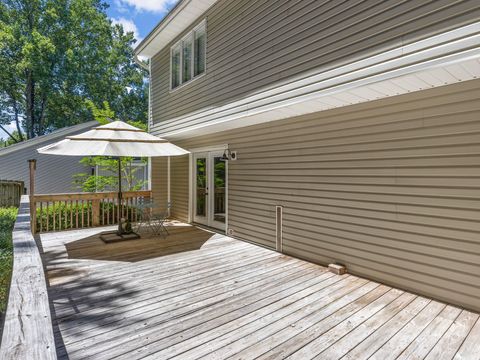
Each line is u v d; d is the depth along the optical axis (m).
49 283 3.73
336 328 2.69
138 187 10.85
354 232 4.12
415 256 3.49
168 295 3.39
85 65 22.02
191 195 8.18
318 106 4.23
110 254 5.06
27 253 2.73
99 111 9.84
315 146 4.66
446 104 3.21
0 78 19.48
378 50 3.11
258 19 4.81
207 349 2.35
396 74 2.95
